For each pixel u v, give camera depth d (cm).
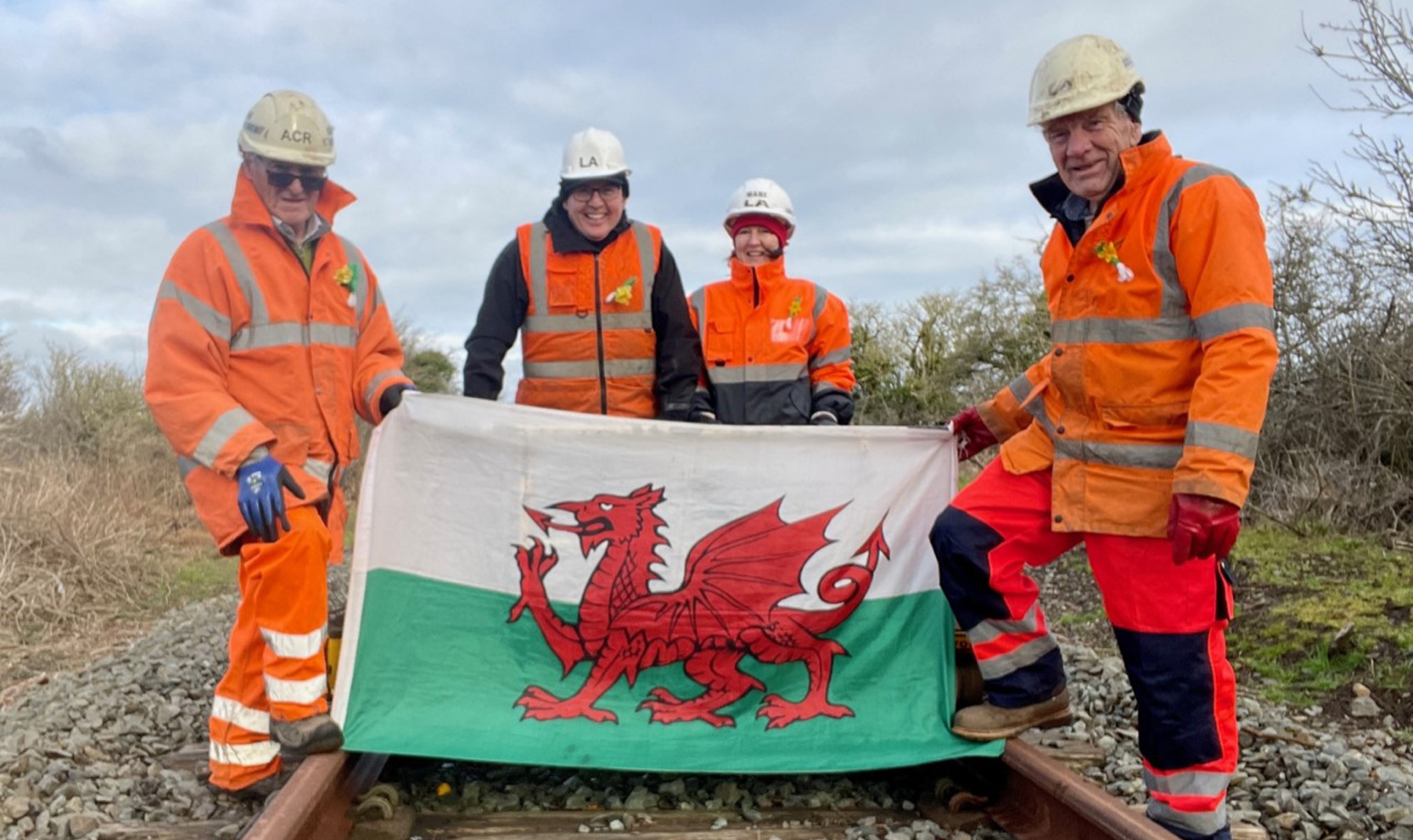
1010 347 1748
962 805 412
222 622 782
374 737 414
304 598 405
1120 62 358
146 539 1140
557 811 413
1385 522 873
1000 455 416
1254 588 750
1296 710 557
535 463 464
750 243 611
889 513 473
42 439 1377
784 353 614
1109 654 694
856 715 445
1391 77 871
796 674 459
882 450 477
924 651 459
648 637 459
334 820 373
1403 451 930
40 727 490
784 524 469
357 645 427
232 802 421
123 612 905
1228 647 664
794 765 417
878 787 443
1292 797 431
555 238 558
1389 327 968
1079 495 373
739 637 461
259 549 402
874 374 1859
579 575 460
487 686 440
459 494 458
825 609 465
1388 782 439
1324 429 980
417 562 451
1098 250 363
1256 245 339
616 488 466
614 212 552
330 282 441
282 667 402
